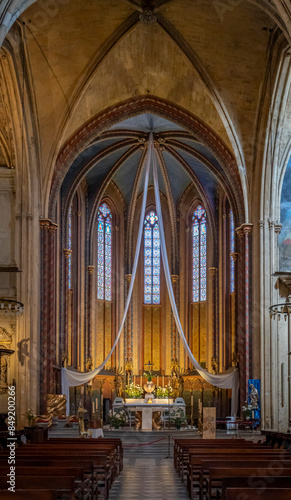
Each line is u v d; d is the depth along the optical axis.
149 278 38.53
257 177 27.22
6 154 26.33
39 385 25.78
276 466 10.17
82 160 32.38
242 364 26.75
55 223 27.42
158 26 24.69
